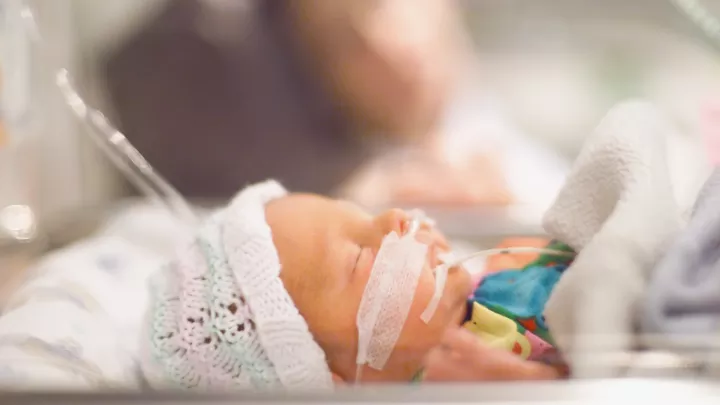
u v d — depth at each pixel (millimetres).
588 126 1209
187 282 708
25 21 931
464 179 1343
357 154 1489
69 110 1137
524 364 566
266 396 509
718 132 812
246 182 1207
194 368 656
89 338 721
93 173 1203
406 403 493
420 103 1603
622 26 1456
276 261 693
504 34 1633
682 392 485
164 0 1528
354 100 1562
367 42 1579
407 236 722
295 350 651
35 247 1042
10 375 581
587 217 689
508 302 681
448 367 575
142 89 1424
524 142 1498
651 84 1328
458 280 710
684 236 599
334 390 525
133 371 651
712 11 1105
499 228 1034
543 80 1544
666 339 545
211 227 759
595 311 575
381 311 660
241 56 1529
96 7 1392
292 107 1536
